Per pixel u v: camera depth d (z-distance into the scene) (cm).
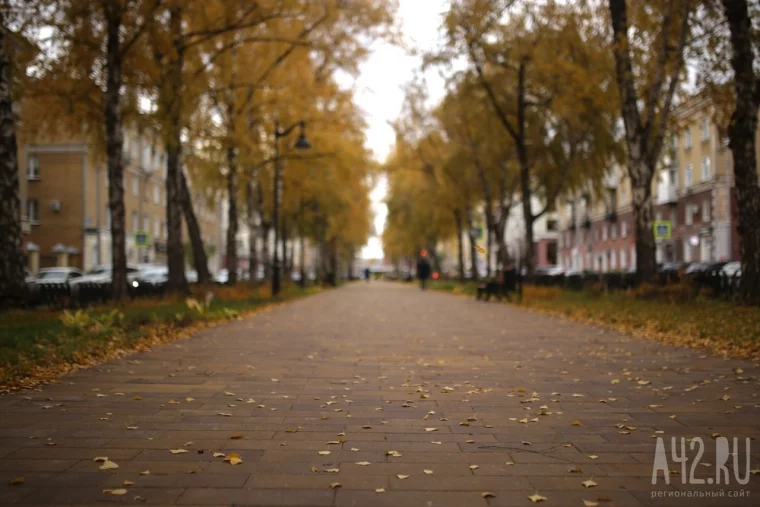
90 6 1555
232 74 2133
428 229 5009
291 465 471
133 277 3441
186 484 429
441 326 1507
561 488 424
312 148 2545
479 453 502
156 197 5772
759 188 1519
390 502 399
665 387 749
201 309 1568
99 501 398
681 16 1769
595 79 2036
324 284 4906
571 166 2892
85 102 1845
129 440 533
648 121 1955
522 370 877
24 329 1108
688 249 4897
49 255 4391
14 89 1688
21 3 1523
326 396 711
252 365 919
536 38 2205
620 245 6069
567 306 1905
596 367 898
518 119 2653
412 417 616
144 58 1727
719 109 1939
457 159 3384
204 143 2178
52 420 599
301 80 2258
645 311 1538
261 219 3581
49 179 4428
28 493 410
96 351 969
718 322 1229
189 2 1623
